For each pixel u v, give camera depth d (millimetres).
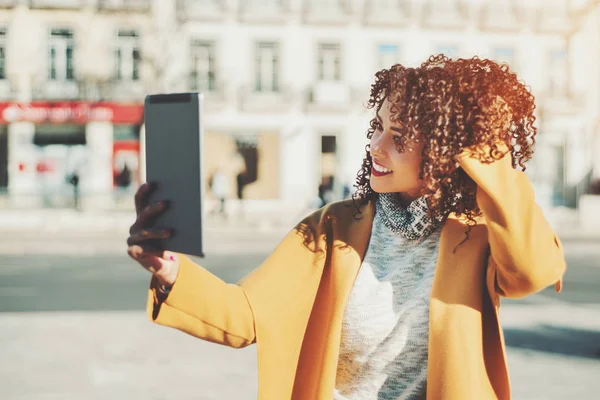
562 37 35406
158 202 1551
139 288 12398
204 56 33219
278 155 33531
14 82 31906
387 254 1959
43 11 32031
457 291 1805
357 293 1928
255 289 1877
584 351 7375
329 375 1870
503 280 1770
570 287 12836
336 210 2051
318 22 33781
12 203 30734
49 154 32031
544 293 11992
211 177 32688
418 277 1916
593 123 35188
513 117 1905
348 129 33812
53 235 23891
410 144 1861
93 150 32125
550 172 34969
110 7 32156
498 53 35219
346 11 33969
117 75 32531
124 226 26625
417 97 1859
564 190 34969
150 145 1591
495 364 1800
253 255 18391
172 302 1711
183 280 1701
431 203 1856
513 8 35125
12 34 31969
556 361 6949
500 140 1786
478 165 1729
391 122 1923
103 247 20297
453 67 1896
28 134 31875
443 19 34562
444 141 1810
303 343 1945
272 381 1859
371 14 34031
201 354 7270
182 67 32938
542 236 1683
